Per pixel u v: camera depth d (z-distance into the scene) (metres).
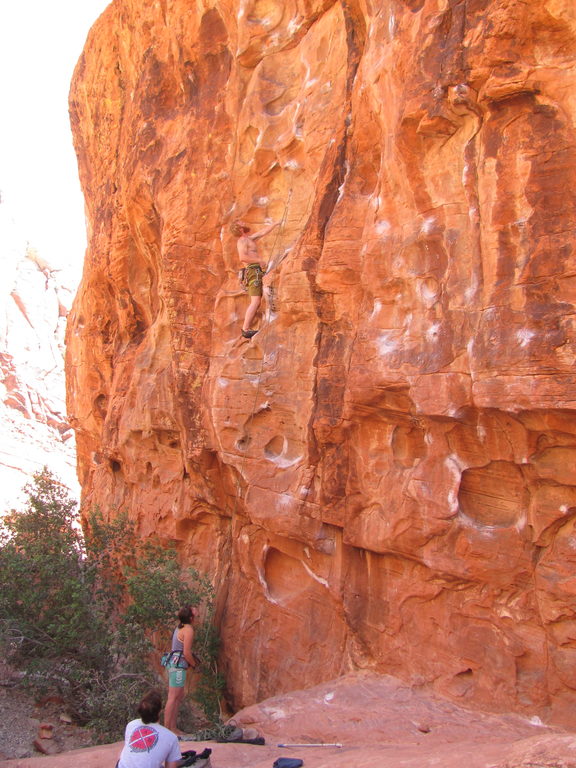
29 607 9.98
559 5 5.69
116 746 7.16
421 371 6.59
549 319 5.67
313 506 8.16
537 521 6.12
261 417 9.11
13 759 7.75
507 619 6.36
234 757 6.29
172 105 11.83
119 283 13.62
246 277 8.57
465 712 6.49
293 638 8.67
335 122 8.41
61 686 9.42
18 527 11.43
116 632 9.99
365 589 7.68
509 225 5.96
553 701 6.05
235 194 9.98
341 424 7.70
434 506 6.70
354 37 8.20
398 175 6.93
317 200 8.23
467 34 6.13
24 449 38.31
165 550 10.38
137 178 11.86
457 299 6.39
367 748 6.07
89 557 11.00
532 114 5.86
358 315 7.63
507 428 6.11
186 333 10.34
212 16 10.62
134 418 12.00
